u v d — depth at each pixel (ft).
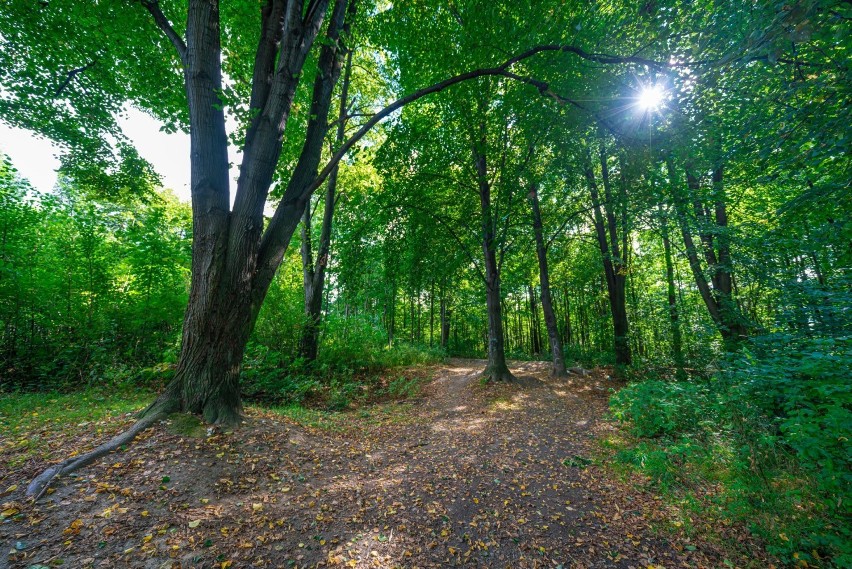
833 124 11.30
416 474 17.02
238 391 18.62
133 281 35.53
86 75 30.55
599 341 70.38
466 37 26.07
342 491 14.71
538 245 44.01
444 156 36.78
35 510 10.61
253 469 14.97
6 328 29.84
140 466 13.39
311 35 20.77
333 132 44.80
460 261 41.14
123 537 10.11
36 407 22.04
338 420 26.63
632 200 32.76
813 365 12.44
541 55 25.40
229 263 18.28
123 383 27.71
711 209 38.55
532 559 11.10
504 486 15.85
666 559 10.93
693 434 17.84
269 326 39.99
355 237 40.75
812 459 11.42
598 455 19.35
